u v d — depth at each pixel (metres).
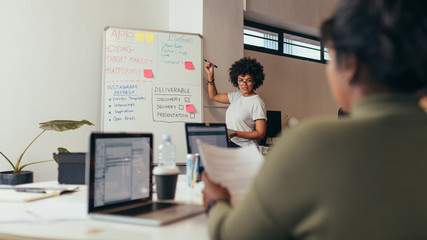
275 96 5.16
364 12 0.63
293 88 5.40
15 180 2.94
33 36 3.38
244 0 4.44
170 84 3.81
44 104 3.42
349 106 0.72
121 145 1.26
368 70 0.65
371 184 0.59
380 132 0.61
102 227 1.02
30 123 3.35
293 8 5.02
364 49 0.63
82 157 1.85
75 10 3.60
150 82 3.74
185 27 4.13
